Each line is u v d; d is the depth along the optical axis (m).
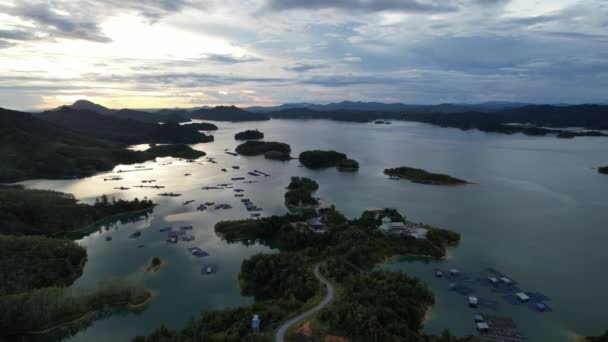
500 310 143.88
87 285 164.88
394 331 117.56
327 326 122.94
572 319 138.75
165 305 151.00
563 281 168.12
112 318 143.50
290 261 168.00
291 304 137.62
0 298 137.38
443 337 116.69
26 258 169.50
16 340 133.88
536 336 128.75
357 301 133.75
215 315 131.75
